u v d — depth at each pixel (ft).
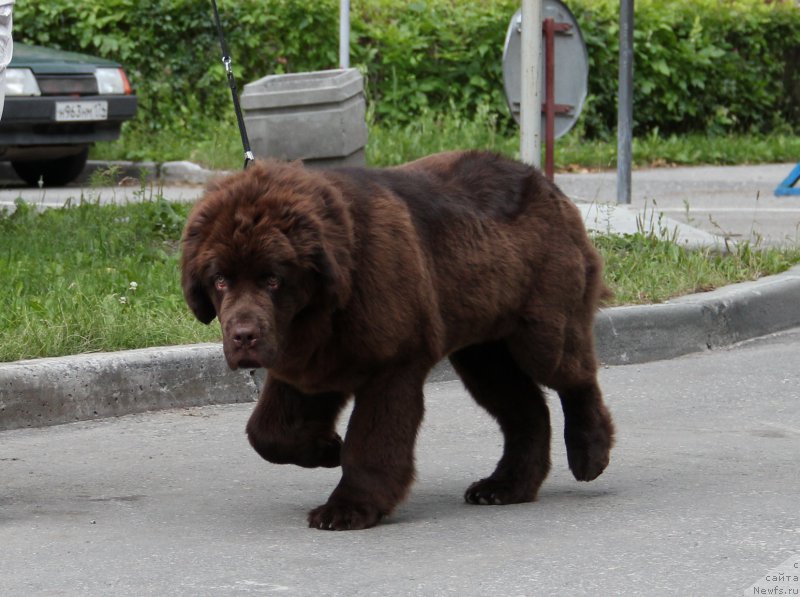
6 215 53.21
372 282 22.75
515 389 27.20
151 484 27.78
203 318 22.61
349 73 55.01
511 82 53.62
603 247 49.83
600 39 94.58
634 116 98.89
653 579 20.72
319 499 26.45
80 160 73.36
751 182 79.00
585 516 24.94
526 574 21.08
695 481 27.50
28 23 87.04
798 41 104.17
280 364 22.89
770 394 36.01
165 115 87.92
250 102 54.70
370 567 21.56
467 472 28.94
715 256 49.90
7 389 32.35
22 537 23.79
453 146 82.99
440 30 92.17
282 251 21.33
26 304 38.27
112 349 35.55
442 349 24.40
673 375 38.68
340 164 54.70
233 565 21.84
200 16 88.12
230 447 30.99
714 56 99.09
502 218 25.79
